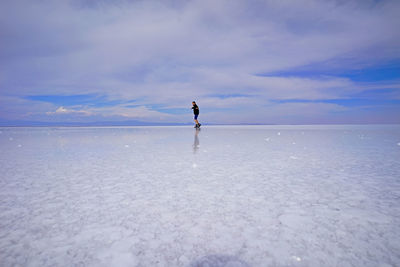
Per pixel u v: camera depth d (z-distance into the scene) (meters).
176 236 1.36
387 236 1.34
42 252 1.21
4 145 6.58
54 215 1.65
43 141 8.02
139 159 4.10
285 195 2.07
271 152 4.95
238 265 1.08
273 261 1.11
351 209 1.74
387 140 7.69
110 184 2.47
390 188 2.25
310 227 1.45
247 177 2.76
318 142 7.19
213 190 2.24
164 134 12.66
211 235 1.36
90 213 1.69
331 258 1.13
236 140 8.26
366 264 1.08
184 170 3.18
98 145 6.61
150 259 1.14
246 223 1.52
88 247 1.25
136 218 1.60
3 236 1.36
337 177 2.72
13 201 1.93
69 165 3.54
